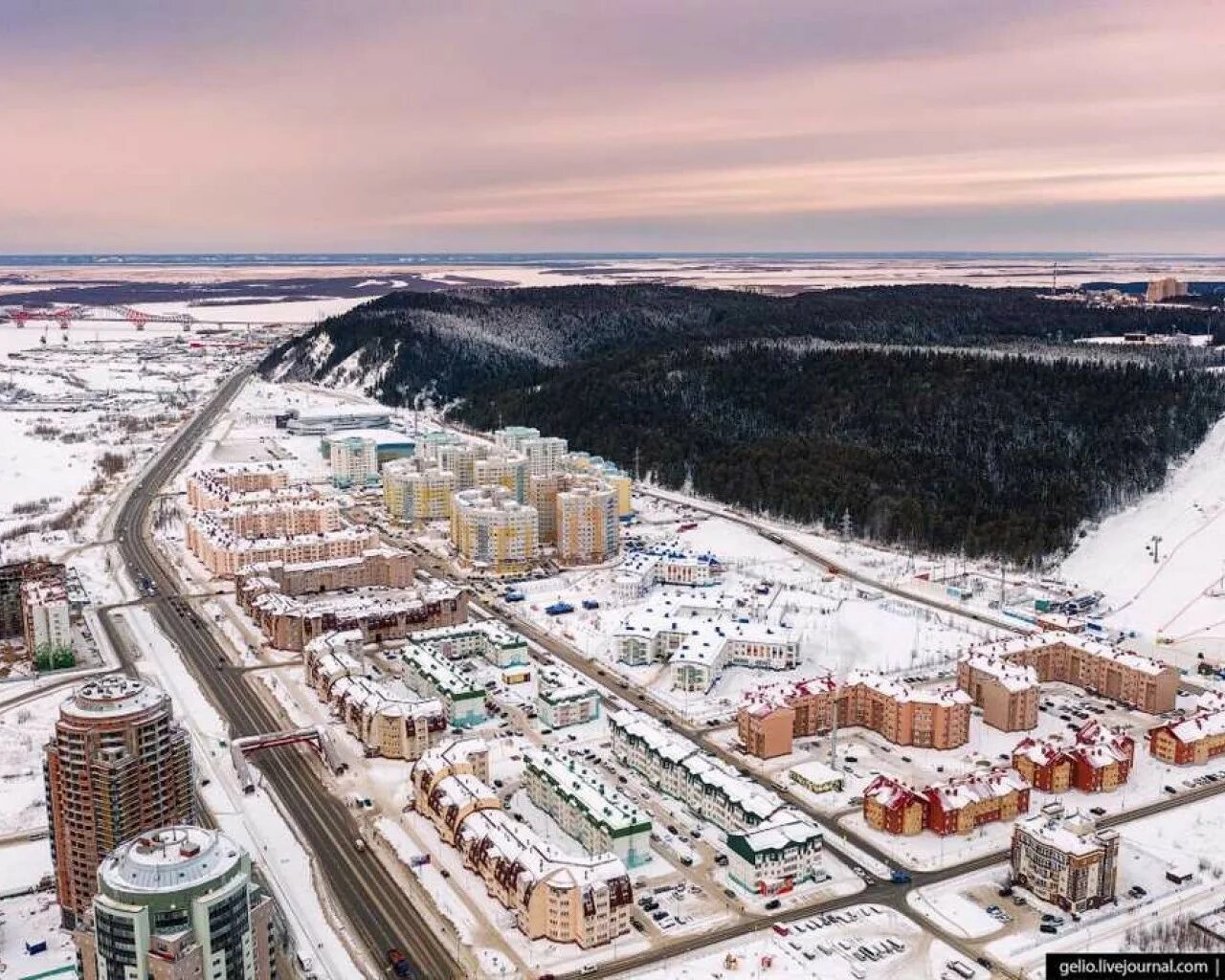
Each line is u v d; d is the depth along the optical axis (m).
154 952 177.50
